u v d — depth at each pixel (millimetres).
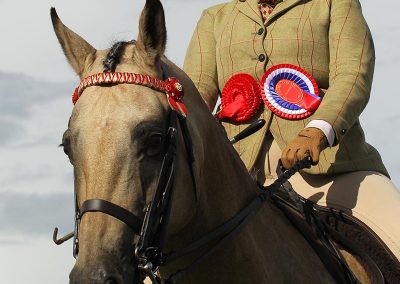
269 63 5793
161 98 4250
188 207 4379
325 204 5742
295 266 4910
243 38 5859
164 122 4195
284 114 5660
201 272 4621
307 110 5637
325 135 5066
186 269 4477
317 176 5848
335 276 5160
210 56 6031
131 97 4168
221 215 4645
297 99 5668
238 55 5863
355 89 5348
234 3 6059
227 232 4629
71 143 4098
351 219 5500
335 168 5762
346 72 5461
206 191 4602
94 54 4500
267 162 5734
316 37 5762
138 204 4039
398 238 5527
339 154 5801
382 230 5578
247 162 5695
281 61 5773
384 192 5750
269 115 5730
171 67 4625
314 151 4996
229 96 5816
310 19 5781
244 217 4727
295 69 5707
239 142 5785
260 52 5801
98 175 3994
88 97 4188
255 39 5824
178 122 4344
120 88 4203
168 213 4195
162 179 4129
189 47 6141
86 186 4008
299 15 5805
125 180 4012
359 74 5438
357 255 5309
